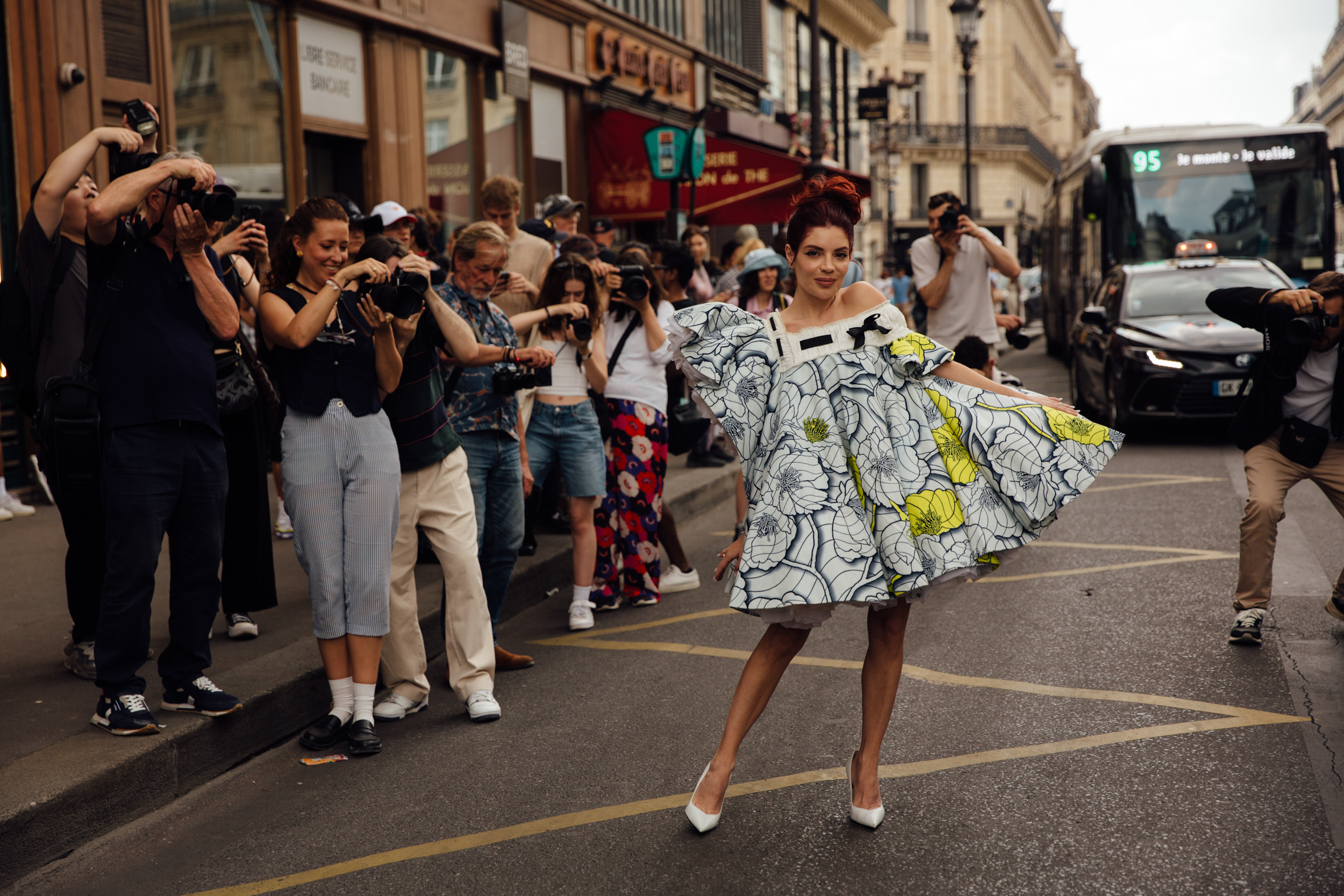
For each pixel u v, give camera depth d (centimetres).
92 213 372
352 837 359
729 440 347
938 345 348
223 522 422
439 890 321
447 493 466
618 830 354
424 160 1278
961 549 328
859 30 3322
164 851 354
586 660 543
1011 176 6047
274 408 452
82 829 356
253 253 557
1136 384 1091
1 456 797
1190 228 1471
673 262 699
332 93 1134
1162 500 858
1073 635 542
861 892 310
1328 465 510
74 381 386
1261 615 514
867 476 330
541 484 591
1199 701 446
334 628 435
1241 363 1056
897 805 365
